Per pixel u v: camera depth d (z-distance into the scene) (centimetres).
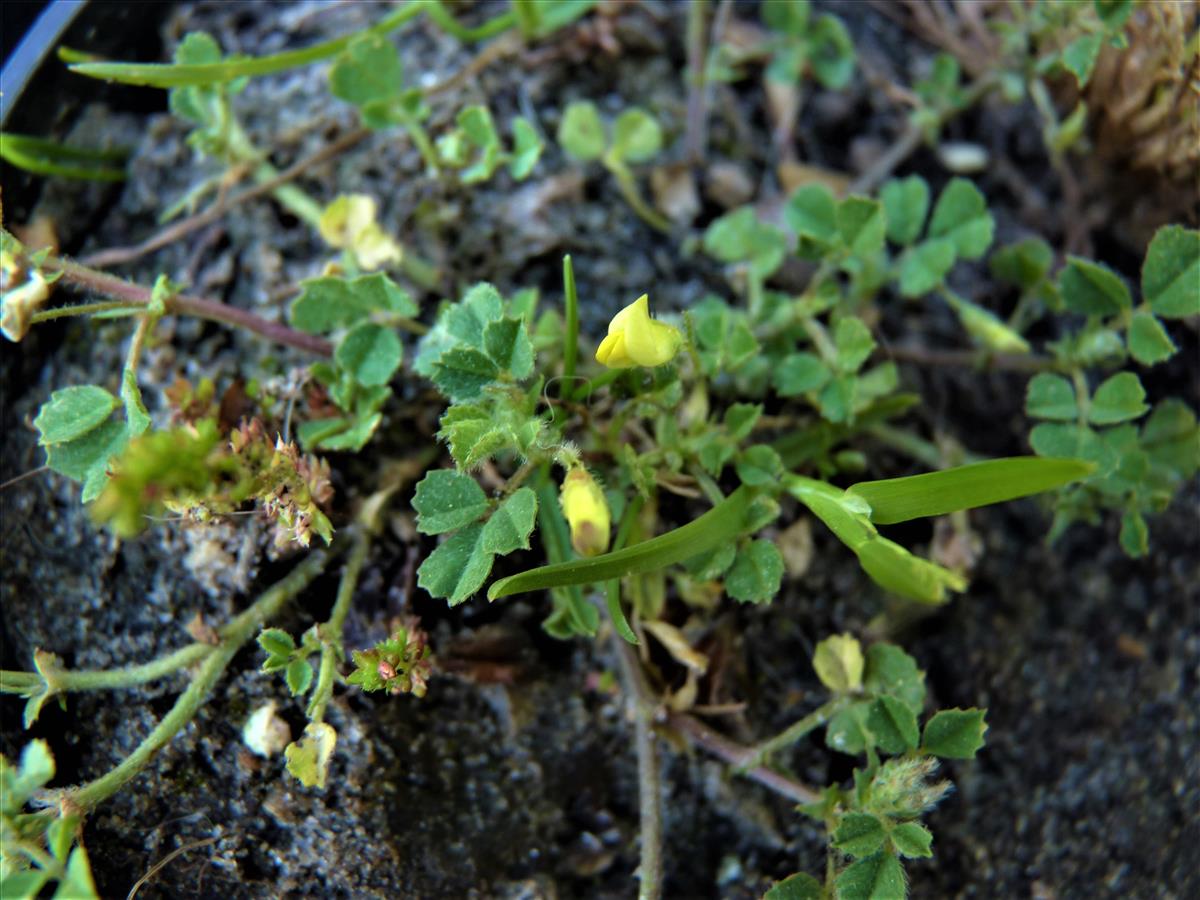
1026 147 17
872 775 12
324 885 12
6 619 13
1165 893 14
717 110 17
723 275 16
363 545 13
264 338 14
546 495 13
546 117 16
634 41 17
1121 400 13
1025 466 10
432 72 16
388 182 15
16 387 14
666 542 11
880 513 11
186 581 13
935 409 16
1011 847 14
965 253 14
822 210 14
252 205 15
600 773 14
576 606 12
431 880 13
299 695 12
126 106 16
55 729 13
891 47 18
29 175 14
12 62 14
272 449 11
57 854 10
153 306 12
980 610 15
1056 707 15
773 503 12
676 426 13
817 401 14
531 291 14
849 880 11
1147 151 15
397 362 13
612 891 13
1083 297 14
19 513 13
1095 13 14
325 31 16
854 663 13
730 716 14
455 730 13
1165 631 15
